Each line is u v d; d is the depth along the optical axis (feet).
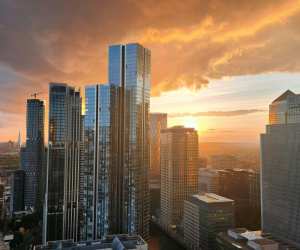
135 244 424.46
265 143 646.74
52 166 638.94
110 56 643.45
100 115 614.75
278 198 600.80
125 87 626.23
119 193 592.60
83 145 639.76
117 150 603.26
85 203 611.88
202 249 632.38
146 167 629.92
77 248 423.64
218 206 620.08
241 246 495.82
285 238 563.07
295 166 561.02
